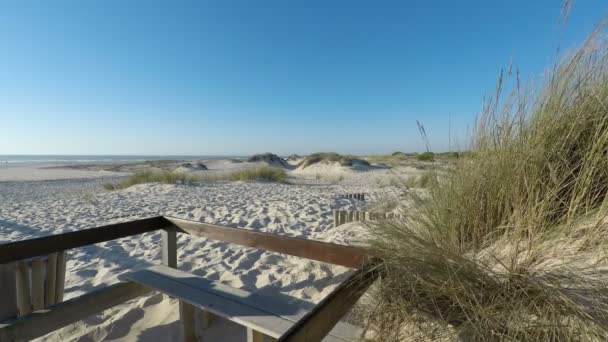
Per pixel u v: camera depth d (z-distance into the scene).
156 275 2.03
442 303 1.17
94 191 10.18
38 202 7.69
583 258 1.12
